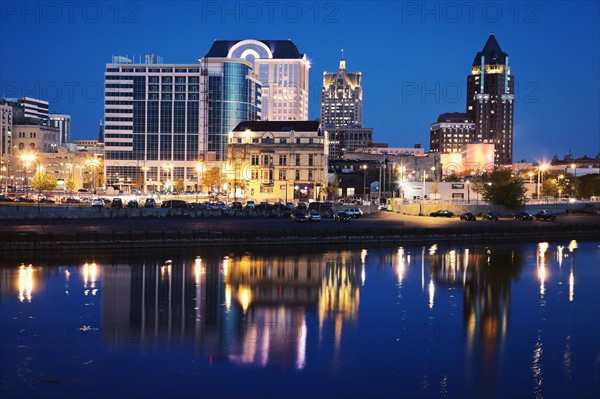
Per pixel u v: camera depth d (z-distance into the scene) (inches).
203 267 3503.9
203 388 1641.2
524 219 7258.9
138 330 2134.6
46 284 2878.9
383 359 1894.7
